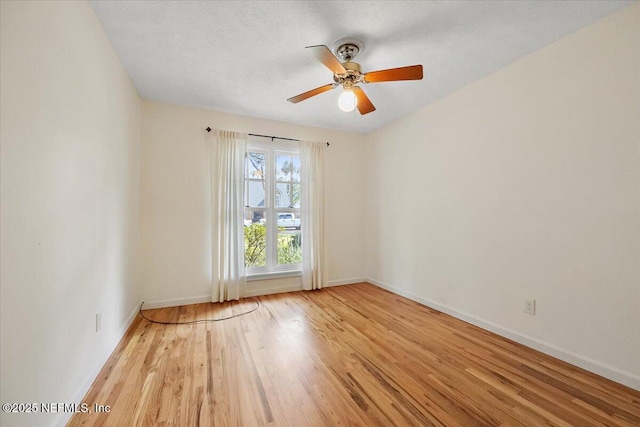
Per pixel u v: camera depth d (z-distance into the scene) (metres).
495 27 1.87
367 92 2.87
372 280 4.20
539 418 1.43
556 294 2.04
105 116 1.92
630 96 1.68
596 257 1.83
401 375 1.82
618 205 1.73
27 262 1.08
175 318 2.80
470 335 2.42
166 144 3.14
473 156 2.67
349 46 2.03
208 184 3.33
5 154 0.96
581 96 1.90
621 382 1.70
